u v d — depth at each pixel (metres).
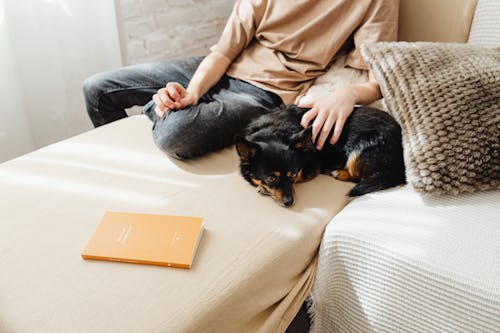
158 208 1.00
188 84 1.49
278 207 1.03
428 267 0.78
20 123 1.67
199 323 0.75
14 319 0.73
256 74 1.43
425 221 0.88
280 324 0.92
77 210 0.99
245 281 0.83
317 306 1.03
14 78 1.59
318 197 1.07
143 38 2.04
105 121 1.58
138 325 0.72
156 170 1.15
